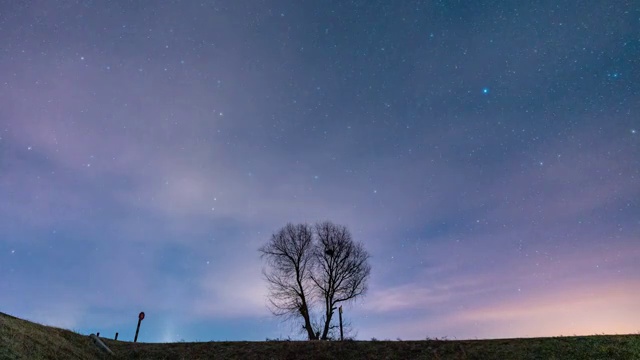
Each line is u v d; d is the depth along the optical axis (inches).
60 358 590.2
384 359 751.7
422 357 738.8
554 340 741.9
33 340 601.9
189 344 873.5
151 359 762.2
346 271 1414.9
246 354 802.8
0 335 549.0
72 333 775.1
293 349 826.8
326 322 1317.7
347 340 874.8
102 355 727.7
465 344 775.1
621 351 650.2
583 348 685.9
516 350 712.4
